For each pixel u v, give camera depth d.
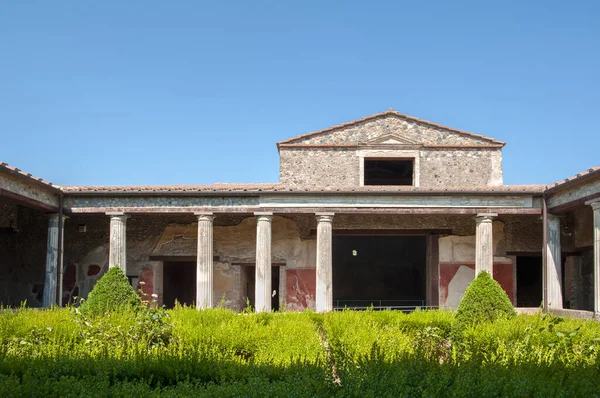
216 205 19.95
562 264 23.05
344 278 33.62
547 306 19.17
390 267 33.69
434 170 22.16
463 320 13.62
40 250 22.55
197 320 13.13
